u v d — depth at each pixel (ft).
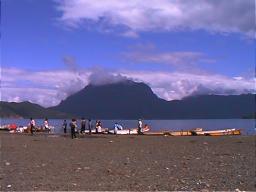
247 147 109.09
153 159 76.48
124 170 60.39
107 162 71.15
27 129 217.97
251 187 46.96
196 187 46.68
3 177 53.52
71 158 78.23
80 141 134.31
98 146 111.14
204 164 68.39
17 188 45.60
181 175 55.62
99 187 46.29
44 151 94.22
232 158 78.48
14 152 91.04
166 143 126.31
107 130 207.10
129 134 199.82
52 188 45.62
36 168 62.85
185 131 204.95
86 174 56.29
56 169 61.57
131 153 89.51
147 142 131.03
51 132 218.38
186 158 78.48
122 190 44.65
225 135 194.18
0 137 155.74
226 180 51.55
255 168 63.10
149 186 47.06
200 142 132.16
